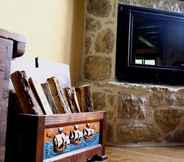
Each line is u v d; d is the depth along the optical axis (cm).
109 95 276
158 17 302
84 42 284
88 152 185
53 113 164
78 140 176
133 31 293
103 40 283
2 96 110
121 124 275
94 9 284
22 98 145
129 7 291
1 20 172
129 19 290
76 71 280
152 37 302
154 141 286
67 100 185
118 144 273
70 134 167
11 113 142
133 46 293
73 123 170
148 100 284
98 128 202
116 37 288
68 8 260
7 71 113
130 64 290
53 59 236
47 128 146
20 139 139
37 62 189
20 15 190
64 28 254
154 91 286
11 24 181
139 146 275
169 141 291
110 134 273
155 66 299
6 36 111
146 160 207
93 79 281
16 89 145
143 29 298
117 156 216
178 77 309
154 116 286
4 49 110
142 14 296
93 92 275
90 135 190
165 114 290
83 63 284
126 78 291
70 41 267
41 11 215
